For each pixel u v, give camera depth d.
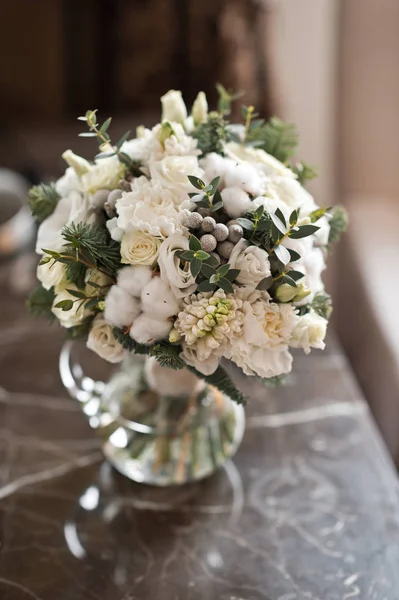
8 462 0.99
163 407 0.88
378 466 0.99
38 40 1.71
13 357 1.21
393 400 1.41
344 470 0.98
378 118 1.78
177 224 0.64
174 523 0.89
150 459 0.90
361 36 1.70
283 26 1.67
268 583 0.81
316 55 1.71
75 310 0.73
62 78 1.76
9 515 0.90
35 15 1.68
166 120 0.72
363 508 0.92
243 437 1.04
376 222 1.78
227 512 0.91
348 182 1.88
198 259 0.62
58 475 0.97
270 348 0.67
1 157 1.74
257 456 1.01
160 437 0.88
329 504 0.93
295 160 1.81
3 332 1.28
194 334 0.65
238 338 0.66
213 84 1.62
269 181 0.71
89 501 0.93
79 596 0.79
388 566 0.84
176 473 0.91
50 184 0.80
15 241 1.46
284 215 0.67
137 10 1.62
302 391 1.14
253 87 1.62
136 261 0.65
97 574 0.82
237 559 0.84
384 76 1.73
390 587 0.81
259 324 0.65
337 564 0.84
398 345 1.41
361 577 0.82
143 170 0.71
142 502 0.93
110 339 0.72
